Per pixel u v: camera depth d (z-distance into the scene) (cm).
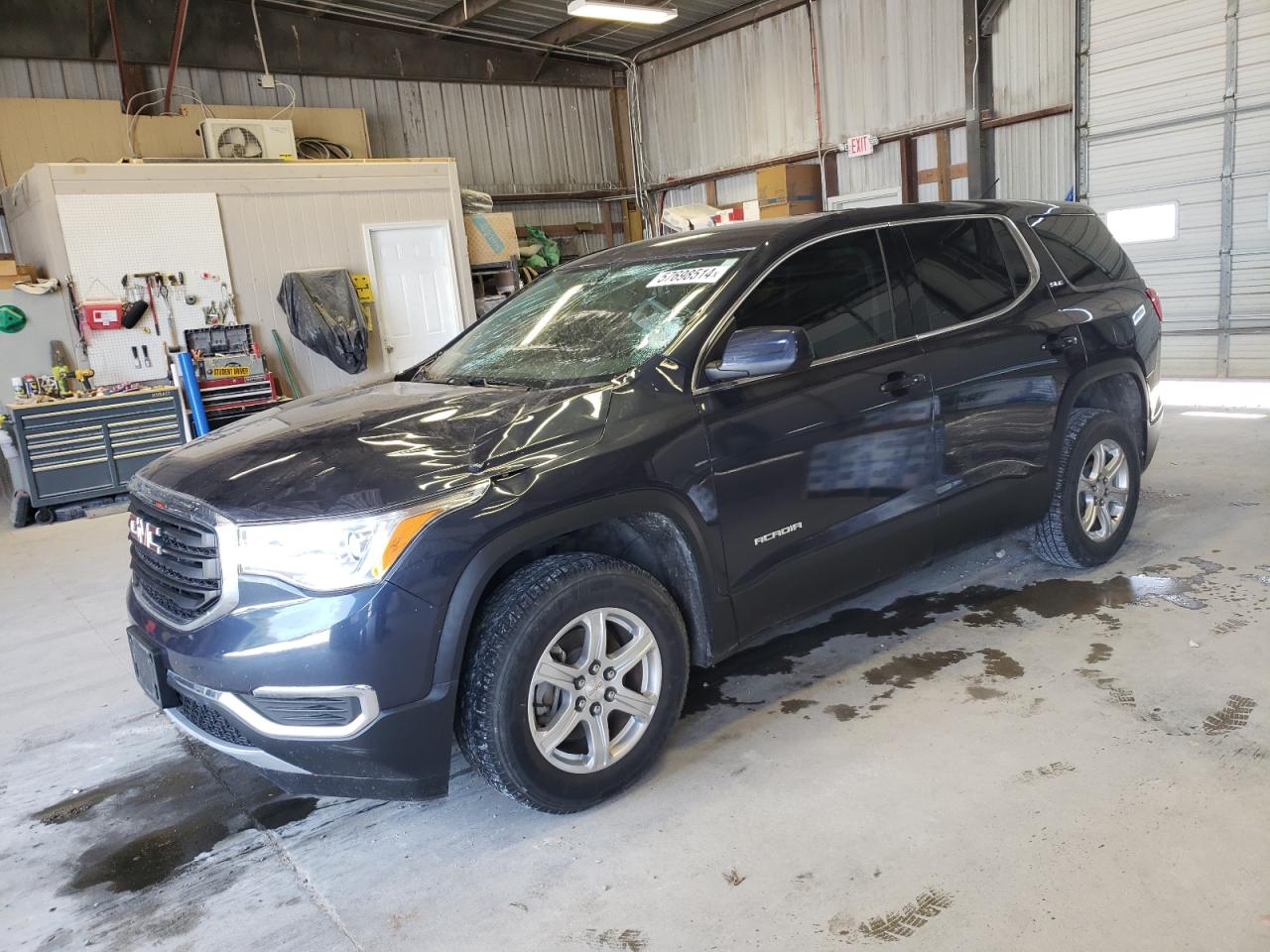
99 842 250
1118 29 877
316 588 203
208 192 848
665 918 197
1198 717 257
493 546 213
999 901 191
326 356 892
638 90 1419
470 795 255
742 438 255
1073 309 353
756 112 1258
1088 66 905
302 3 1095
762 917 194
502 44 1284
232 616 208
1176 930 178
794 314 280
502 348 313
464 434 229
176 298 835
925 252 318
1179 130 853
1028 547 409
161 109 1030
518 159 1345
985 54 1010
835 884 202
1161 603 338
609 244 1467
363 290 950
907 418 293
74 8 962
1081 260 373
